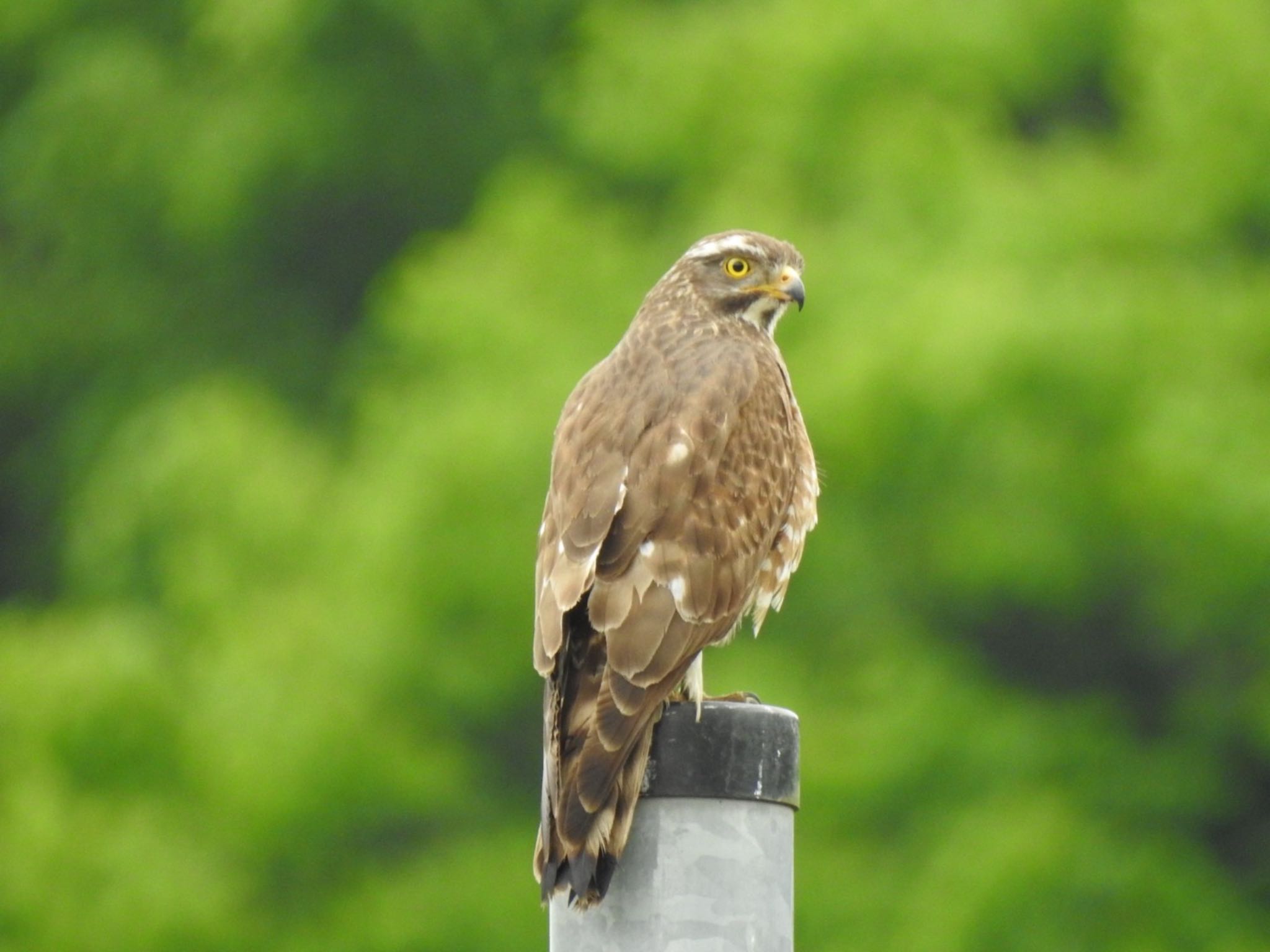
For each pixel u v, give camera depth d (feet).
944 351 47.83
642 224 64.90
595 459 22.34
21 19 83.76
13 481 85.76
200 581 59.72
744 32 62.03
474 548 52.29
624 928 18.72
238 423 63.62
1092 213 52.24
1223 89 52.24
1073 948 47.75
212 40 77.20
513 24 77.00
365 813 54.19
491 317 56.54
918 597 52.95
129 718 54.44
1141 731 53.11
